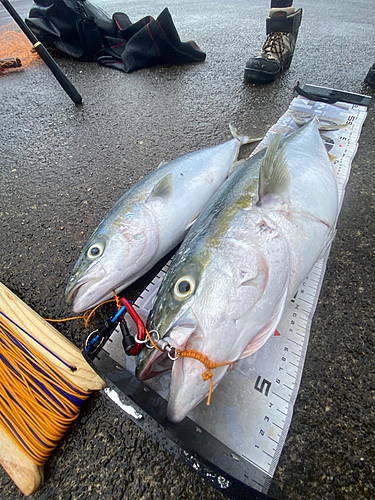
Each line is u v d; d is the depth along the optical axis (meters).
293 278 0.33
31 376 0.32
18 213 0.54
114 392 0.33
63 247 0.48
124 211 0.41
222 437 0.29
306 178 0.38
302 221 0.34
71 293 0.39
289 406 0.31
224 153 0.52
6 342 0.35
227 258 0.29
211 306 0.27
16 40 1.28
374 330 0.36
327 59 0.90
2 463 0.29
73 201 0.55
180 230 0.44
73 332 0.39
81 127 0.73
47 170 0.63
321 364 0.34
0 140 0.72
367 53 0.92
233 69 0.90
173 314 0.28
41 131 0.74
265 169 0.33
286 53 0.81
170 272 0.32
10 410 0.31
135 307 0.40
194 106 0.75
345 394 0.32
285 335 0.36
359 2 1.48
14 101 0.87
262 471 0.27
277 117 0.68
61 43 1.05
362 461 0.28
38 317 0.38
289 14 0.78
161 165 0.53
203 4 1.61
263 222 0.31
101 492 0.28
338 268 0.42
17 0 1.86
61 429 0.30
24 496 0.29
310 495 0.27
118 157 0.64
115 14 1.00
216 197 0.39
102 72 0.97
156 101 0.79
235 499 0.26
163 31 0.90
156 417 0.30
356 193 0.51
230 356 0.27
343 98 0.70
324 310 0.38
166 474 0.29
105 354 0.36
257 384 0.32
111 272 0.38
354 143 0.59
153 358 0.28
